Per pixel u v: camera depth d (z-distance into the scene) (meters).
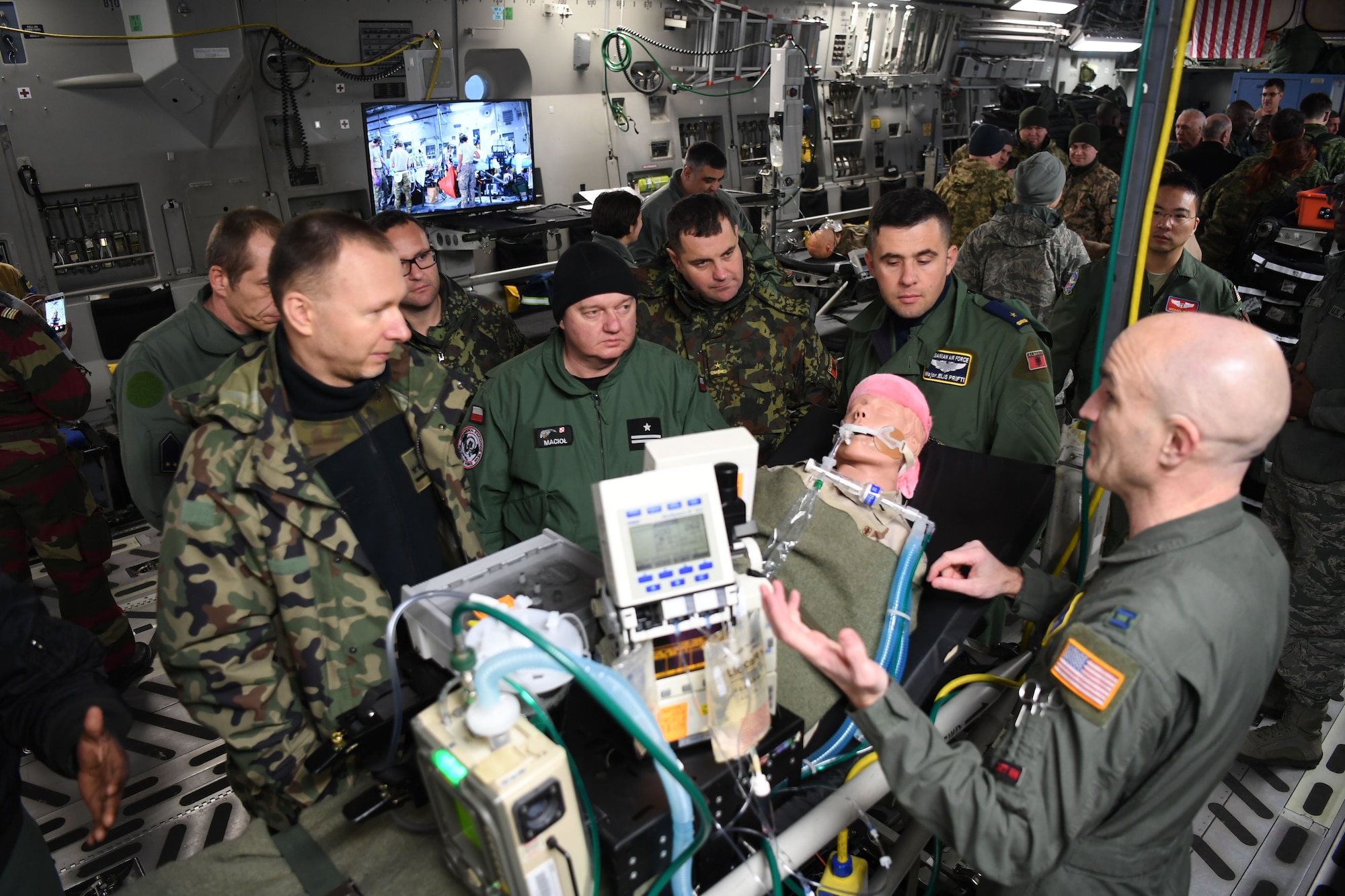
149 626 3.22
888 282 2.18
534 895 0.93
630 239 4.17
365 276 1.43
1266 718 2.69
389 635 1.09
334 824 1.23
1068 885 1.23
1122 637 1.06
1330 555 2.36
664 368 2.15
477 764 0.91
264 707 1.50
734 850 1.17
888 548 1.61
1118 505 2.32
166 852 2.29
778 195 5.57
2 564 2.71
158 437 2.29
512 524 2.17
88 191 4.00
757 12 6.38
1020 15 9.45
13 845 1.41
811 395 2.75
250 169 4.45
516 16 5.17
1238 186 5.41
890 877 1.41
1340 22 9.08
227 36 4.06
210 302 2.39
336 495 1.61
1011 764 1.10
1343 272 2.39
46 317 3.74
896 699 1.13
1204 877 2.17
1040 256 3.94
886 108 8.22
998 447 2.11
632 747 1.13
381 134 4.52
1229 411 1.07
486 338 2.96
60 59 3.75
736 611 1.12
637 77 5.98
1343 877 1.99
